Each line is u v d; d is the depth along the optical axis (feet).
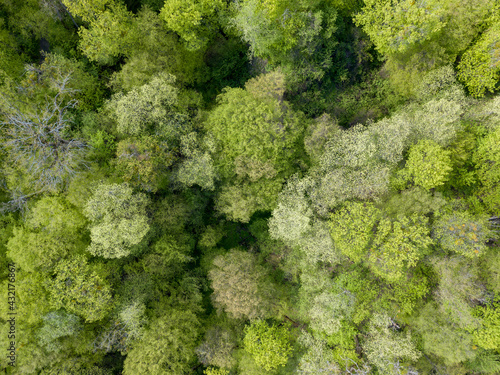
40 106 76.95
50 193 75.97
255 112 75.66
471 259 73.20
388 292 80.33
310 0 75.10
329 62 82.12
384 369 75.92
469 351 71.67
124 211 73.61
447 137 73.20
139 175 73.41
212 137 78.33
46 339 70.49
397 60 80.89
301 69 82.28
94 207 71.67
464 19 72.23
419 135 76.95
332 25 79.00
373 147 73.67
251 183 82.17
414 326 79.71
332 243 77.92
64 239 74.13
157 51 81.20
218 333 81.30
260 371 77.51
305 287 80.38
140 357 71.51
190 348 77.71
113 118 77.20
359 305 79.66
